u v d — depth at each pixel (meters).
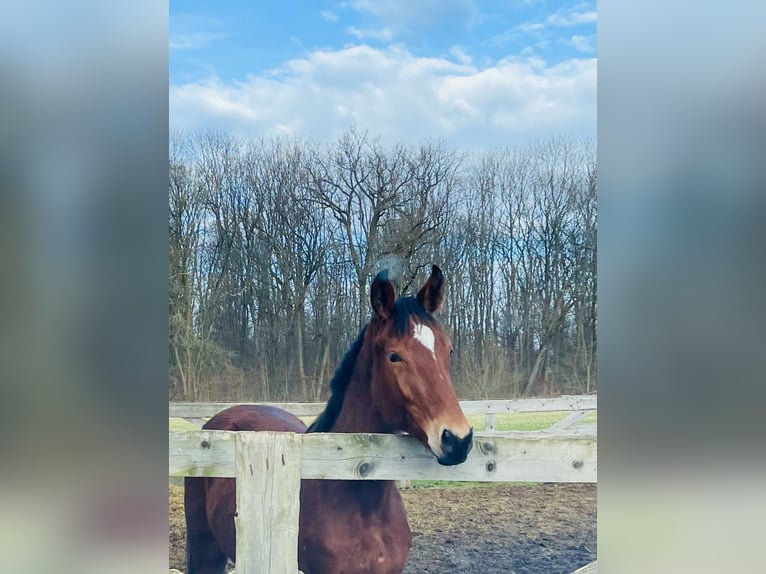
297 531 1.96
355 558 2.02
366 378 1.99
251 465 1.99
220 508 2.18
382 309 1.94
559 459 2.02
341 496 2.02
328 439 1.98
